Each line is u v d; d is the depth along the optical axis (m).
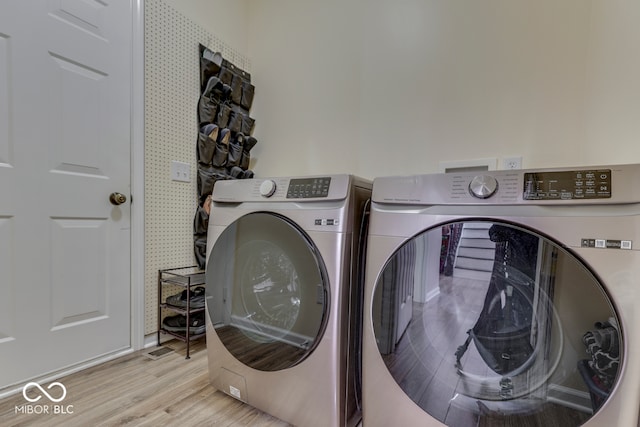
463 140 1.58
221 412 1.15
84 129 1.44
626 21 1.04
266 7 2.28
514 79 1.46
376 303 0.95
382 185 0.99
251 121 2.28
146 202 1.69
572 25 1.34
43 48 1.31
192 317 1.77
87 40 1.45
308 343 1.04
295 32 2.15
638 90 0.98
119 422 1.08
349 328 1.03
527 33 1.43
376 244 0.97
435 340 0.87
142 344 1.68
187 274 1.80
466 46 1.57
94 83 1.48
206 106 1.95
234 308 1.23
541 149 1.40
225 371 1.24
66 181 1.39
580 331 0.72
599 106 1.22
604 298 0.70
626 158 1.05
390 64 1.79
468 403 0.83
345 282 1.01
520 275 0.78
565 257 0.73
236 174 2.12
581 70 1.32
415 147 1.71
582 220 0.73
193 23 1.92
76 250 1.42
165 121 1.76
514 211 0.80
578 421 0.71
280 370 1.10
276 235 1.12
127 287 1.62
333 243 1.00
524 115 1.44
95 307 1.49
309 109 2.08
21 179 1.25
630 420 0.67
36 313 1.30
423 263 0.89
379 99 1.83
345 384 1.02
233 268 1.24
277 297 1.12
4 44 1.21
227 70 2.08
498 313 0.80
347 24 1.94
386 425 0.94
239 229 1.22
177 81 1.82
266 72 2.27
